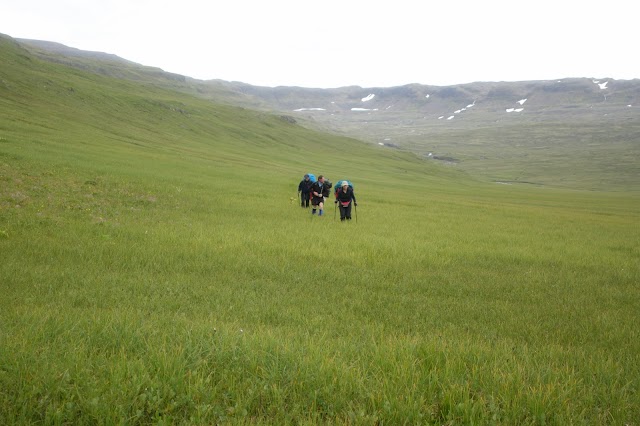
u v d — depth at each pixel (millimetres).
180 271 9883
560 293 10078
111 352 4922
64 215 15250
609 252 16406
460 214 29547
